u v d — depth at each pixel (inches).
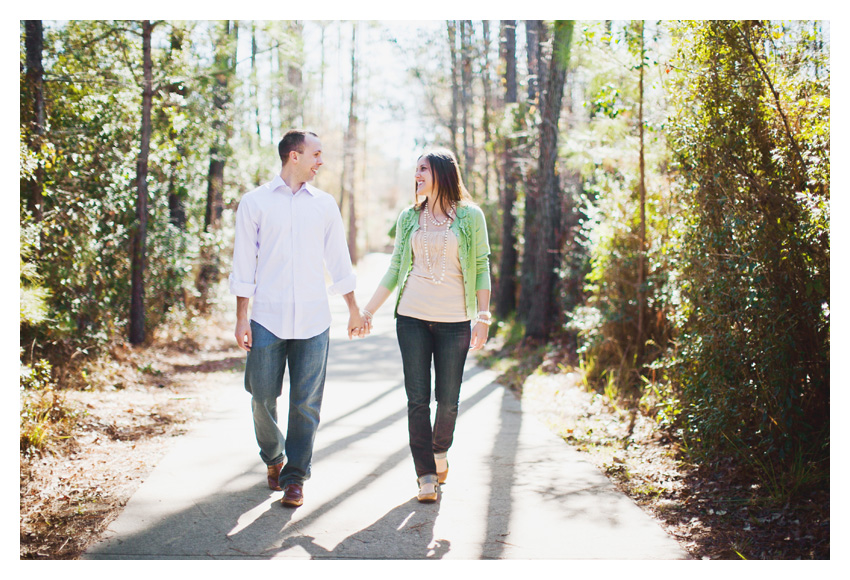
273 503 147.3
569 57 276.1
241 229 144.9
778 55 169.6
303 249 146.2
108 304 325.1
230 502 147.4
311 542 127.6
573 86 441.7
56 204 264.1
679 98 193.8
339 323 542.9
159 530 132.2
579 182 409.4
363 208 1857.8
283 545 126.1
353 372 327.3
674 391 196.2
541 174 394.3
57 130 275.4
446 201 152.0
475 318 156.3
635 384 245.4
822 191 152.1
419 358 149.7
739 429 160.6
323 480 163.6
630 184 270.2
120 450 183.9
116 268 338.3
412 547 125.9
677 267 197.0
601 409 231.0
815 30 169.0
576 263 378.3
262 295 145.7
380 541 128.3
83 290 293.4
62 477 159.2
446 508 145.4
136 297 351.6
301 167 147.6
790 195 155.2
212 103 404.5
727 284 163.2
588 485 160.2
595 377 265.9
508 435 207.5
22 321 221.9
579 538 130.3
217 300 490.0
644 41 244.4
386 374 322.0
